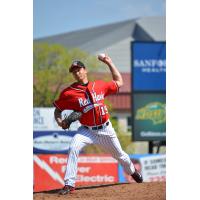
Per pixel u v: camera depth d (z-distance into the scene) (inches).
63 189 900.0
